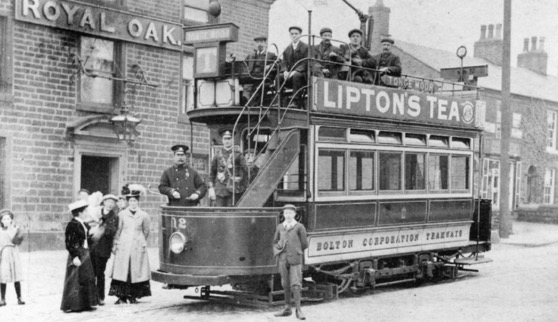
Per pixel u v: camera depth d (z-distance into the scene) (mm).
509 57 22172
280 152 10336
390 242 12312
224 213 9812
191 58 19703
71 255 9891
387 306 10602
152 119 18516
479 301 11125
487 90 29172
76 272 9883
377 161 11914
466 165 14227
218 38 10914
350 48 12156
